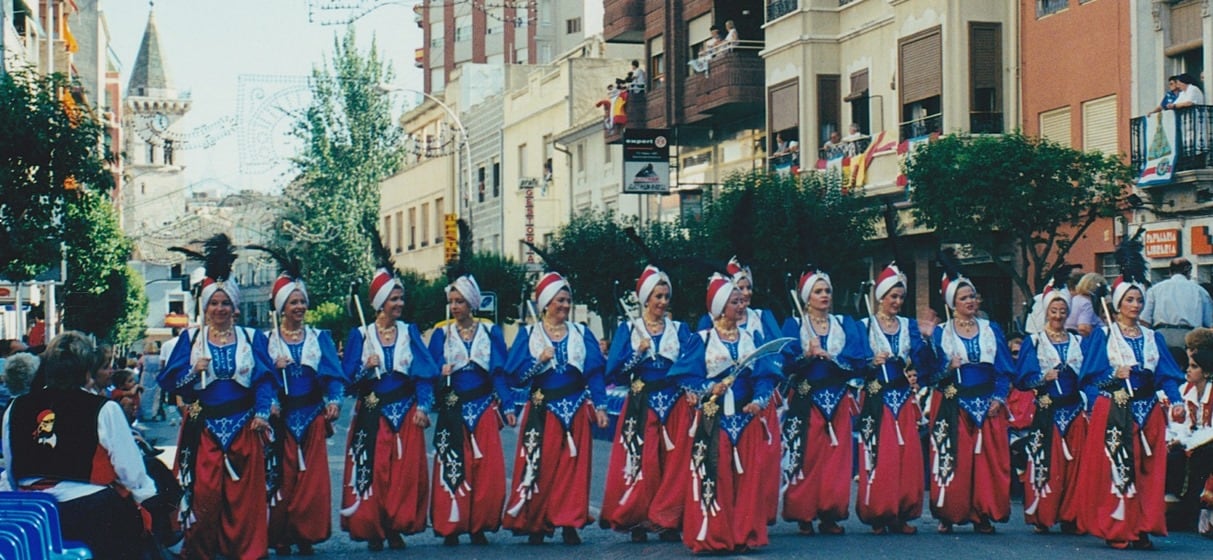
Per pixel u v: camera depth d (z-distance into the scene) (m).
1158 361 12.20
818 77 36.31
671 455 12.46
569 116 53.59
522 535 13.09
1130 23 27.81
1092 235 28.81
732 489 11.74
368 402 12.59
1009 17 31.08
